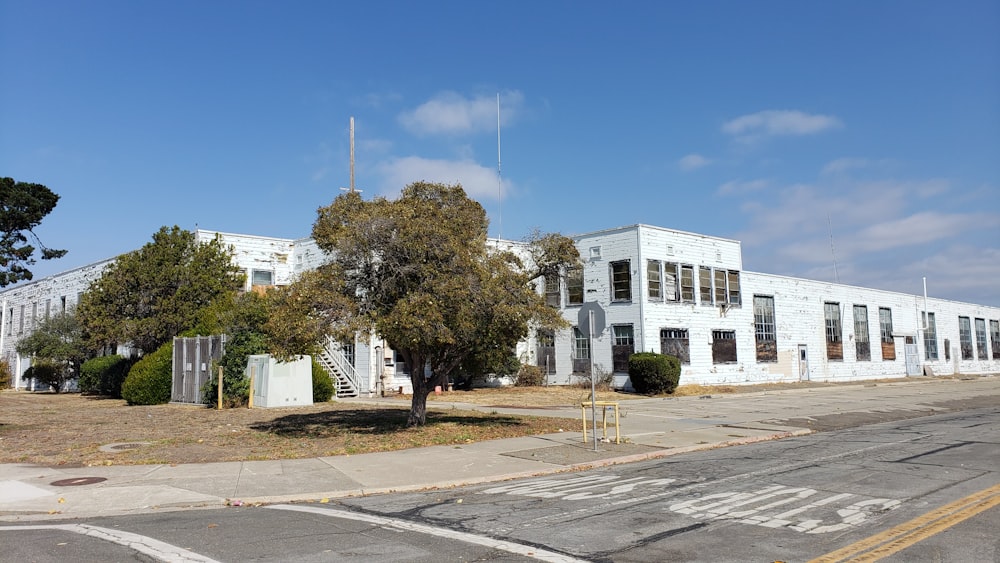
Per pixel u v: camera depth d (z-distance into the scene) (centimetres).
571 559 657
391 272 1540
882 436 1655
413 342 1493
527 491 1022
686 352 3619
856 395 3325
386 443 1505
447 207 1777
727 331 3875
